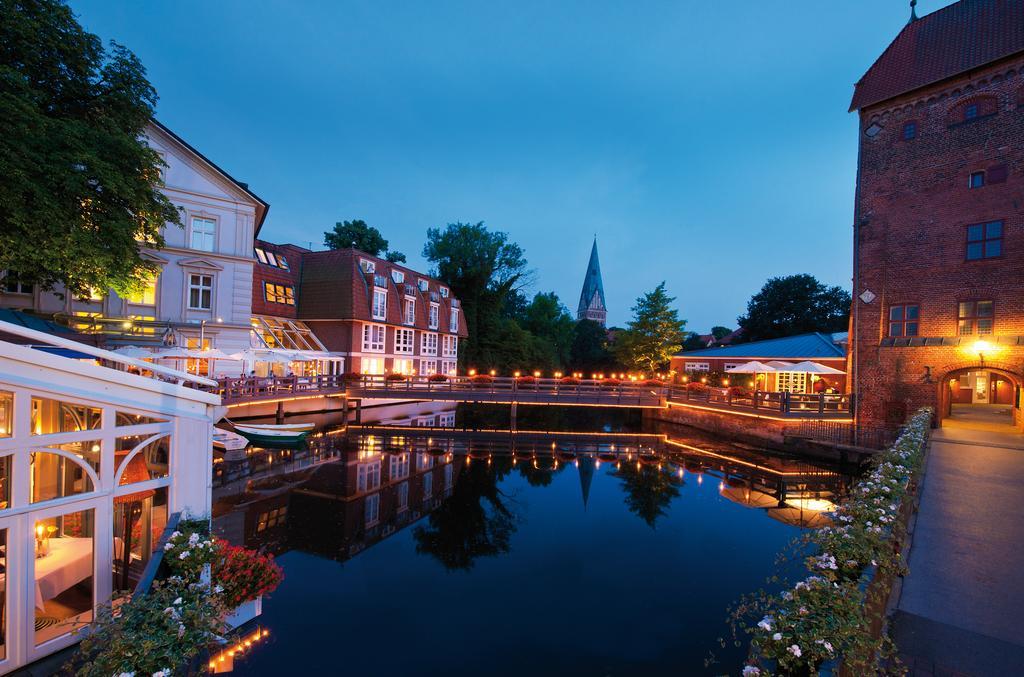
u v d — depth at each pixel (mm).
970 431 17125
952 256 17703
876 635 4578
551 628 8250
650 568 10758
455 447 23906
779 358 33469
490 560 11125
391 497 15484
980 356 16938
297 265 36062
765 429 23250
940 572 6711
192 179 24094
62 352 15617
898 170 19062
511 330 55062
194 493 6879
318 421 29297
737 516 14312
